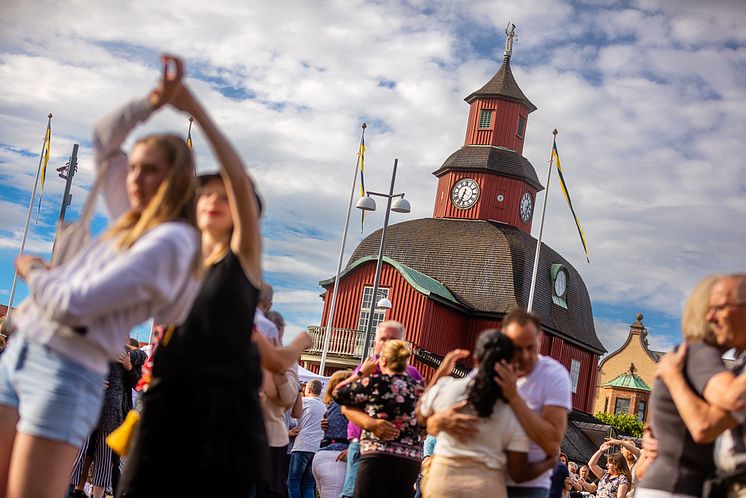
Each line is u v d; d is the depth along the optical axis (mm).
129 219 4191
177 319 4215
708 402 4586
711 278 4887
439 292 57625
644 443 6145
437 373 7020
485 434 6469
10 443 4137
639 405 97875
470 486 6434
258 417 4445
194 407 4258
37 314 4031
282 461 11227
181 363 4277
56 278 3957
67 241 4340
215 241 4645
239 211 4301
